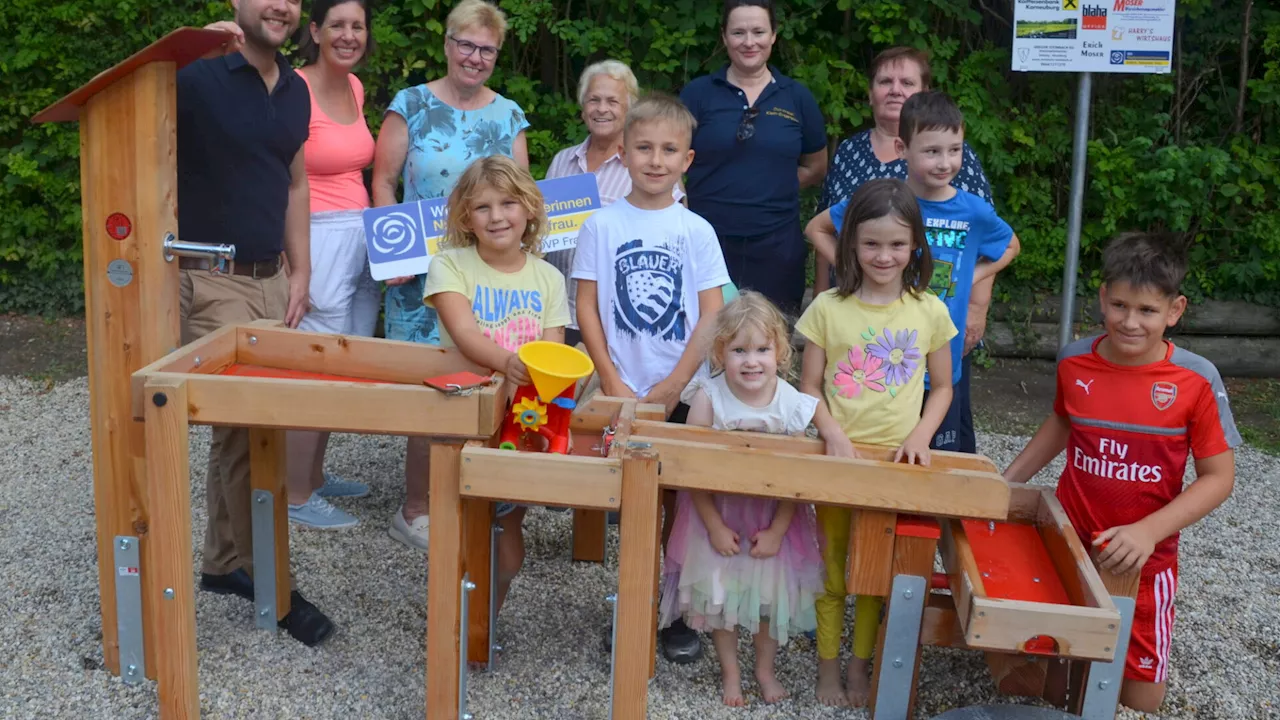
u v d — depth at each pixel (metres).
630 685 2.83
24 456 5.14
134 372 2.95
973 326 4.03
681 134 3.44
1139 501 3.12
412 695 3.17
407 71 6.75
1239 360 7.31
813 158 4.92
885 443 3.25
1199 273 7.54
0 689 3.12
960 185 3.98
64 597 3.69
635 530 2.74
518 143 4.39
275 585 3.46
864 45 7.35
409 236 4.11
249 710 3.06
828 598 3.17
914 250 3.23
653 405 3.25
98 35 7.11
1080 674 3.04
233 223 3.54
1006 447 5.91
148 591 3.12
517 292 3.21
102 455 3.06
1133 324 3.00
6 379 6.36
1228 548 4.58
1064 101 7.54
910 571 2.95
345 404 2.75
